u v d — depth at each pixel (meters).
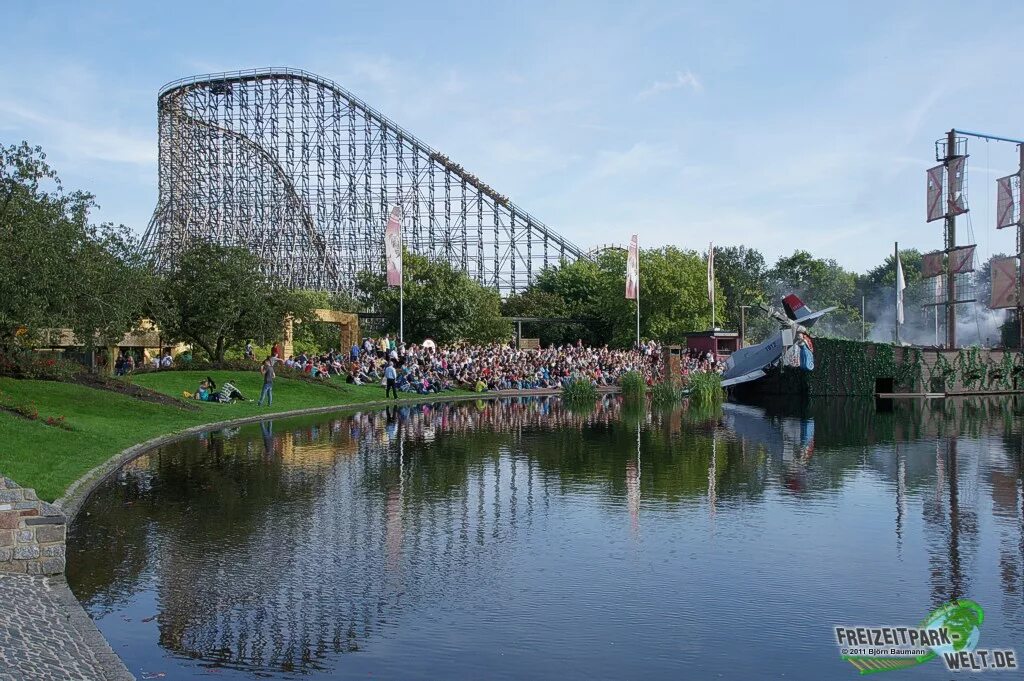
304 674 8.41
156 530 14.10
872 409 43.78
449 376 55.62
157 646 9.12
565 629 9.64
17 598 10.22
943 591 11.01
